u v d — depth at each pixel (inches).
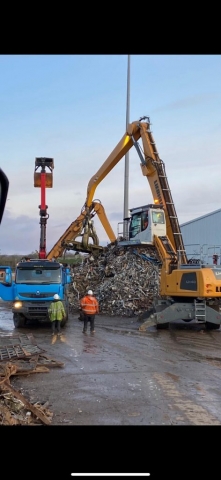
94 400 291.0
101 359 428.5
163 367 393.4
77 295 919.0
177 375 362.6
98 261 991.0
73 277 974.4
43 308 646.5
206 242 1371.8
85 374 366.0
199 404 281.6
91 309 609.9
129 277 855.7
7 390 275.0
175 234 790.5
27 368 368.2
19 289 650.2
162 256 730.2
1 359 401.7
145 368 388.8
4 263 1411.2
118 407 275.1
